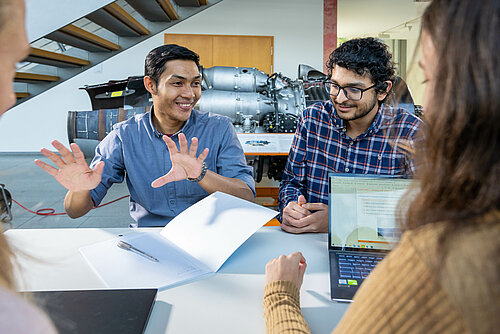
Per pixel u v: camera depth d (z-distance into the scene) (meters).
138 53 6.95
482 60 0.30
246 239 0.99
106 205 3.91
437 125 0.33
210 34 7.08
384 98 1.31
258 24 7.12
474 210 0.30
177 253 0.96
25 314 0.25
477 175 0.31
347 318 0.36
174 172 1.22
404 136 1.31
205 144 1.56
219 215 1.08
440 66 0.33
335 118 1.44
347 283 0.81
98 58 4.90
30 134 6.92
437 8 0.33
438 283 0.29
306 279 0.85
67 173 1.09
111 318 0.65
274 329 0.58
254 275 0.87
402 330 0.31
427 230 0.32
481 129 0.31
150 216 1.53
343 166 1.45
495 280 0.27
